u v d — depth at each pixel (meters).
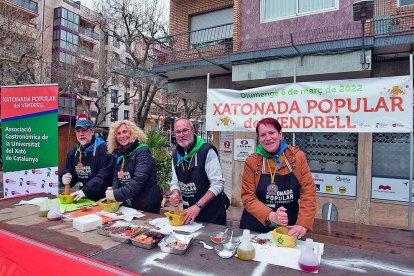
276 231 2.00
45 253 1.80
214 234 2.09
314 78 6.01
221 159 7.54
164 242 1.88
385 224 5.42
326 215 4.18
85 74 17.50
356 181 5.68
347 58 5.29
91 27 30.31
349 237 2.99
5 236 2.09
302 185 2.22
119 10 12.34
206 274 1.53
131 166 2.97
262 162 2.32
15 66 13.38
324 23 6.32
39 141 4.89
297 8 6.64
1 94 5.01
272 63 6.00
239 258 1.74
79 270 1.59
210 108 4.61
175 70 7.21
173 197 2.48
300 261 1.61
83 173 3.44
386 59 5.63
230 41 8.05
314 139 6.12
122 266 1.62
